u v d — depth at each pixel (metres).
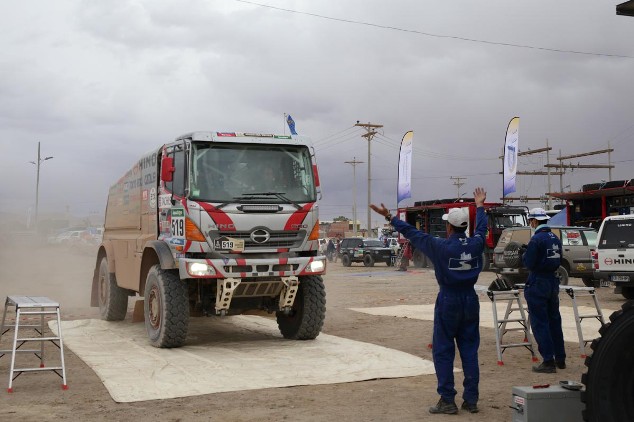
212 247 9.62
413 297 19.09
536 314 8.12
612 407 4.58
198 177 9.70
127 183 12.83
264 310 10.62
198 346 10.21
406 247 35.62
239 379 7.71
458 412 6.29
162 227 10.56
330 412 6.30
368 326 12.74
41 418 6.14
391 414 6.24
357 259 38.81
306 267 10.02
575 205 28.30
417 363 8.59
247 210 9.76
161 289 9.91
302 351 9.59
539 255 8.00
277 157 10.24
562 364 8.35
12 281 25.20
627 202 25.75
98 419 6.10
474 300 6.28
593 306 15.66
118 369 8.28
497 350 8.86
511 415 6.18
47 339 7.46
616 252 15.82
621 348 4.56
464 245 6.21
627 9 5.05
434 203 35.94
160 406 6.58
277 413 6.27
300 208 10.14
